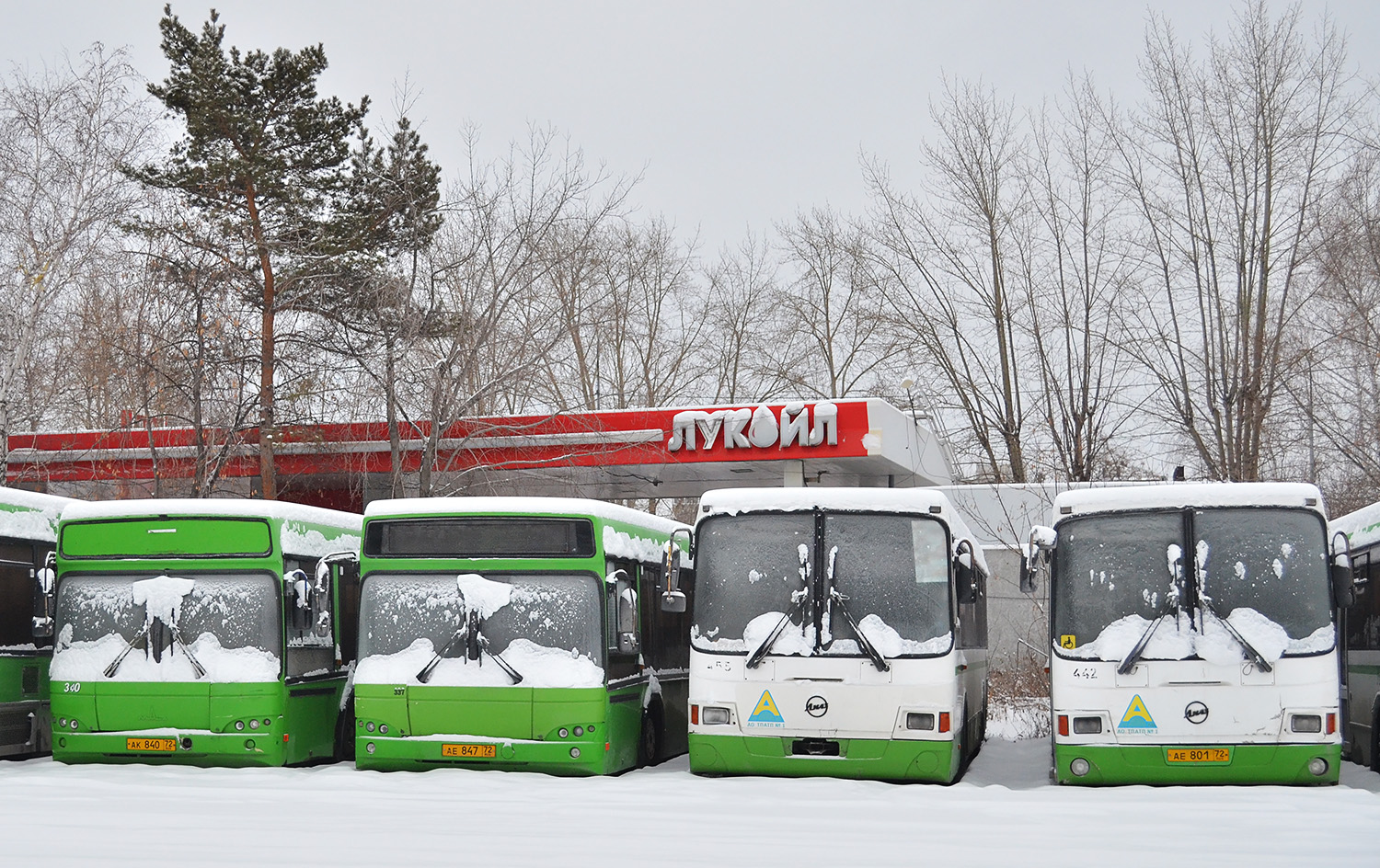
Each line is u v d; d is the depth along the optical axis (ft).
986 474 148.15
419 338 98.02
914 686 47.52
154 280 91.81
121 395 95.61
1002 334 145.89
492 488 113.19
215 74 106.52
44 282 90.07
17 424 100.37
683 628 65.00
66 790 42.98
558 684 49.19
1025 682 98.73
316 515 55.93
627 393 180.96
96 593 52.44
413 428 100.32
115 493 114.93
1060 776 45.34
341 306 100.42
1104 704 45.01
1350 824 35.60
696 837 32.94
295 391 94.48
